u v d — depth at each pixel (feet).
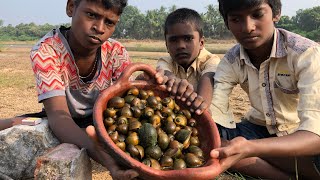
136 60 15.33
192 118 1.89
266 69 2.25
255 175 2.23
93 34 2.09
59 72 2.24
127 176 1.46
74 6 2.16
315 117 1.82
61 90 2.14
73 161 1.76
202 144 1.80
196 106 1.87
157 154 1.61
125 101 1.85
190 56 2.83
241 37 2.03
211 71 2.64
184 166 1.58
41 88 2.11
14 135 2.07
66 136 1.97
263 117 2.43
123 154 1.47
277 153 1.66
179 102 1.95
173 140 1.71
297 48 2.10
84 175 1.89
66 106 2.10
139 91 1.93
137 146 1.63
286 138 1.70
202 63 2.87
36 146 2.07
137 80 1.96
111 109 1.76
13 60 14.83
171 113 1.84
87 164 1.93
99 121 1.60
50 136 2.11
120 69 2.53
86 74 2.42
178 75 2.93
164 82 1.98
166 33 2.89
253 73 2.33
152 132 1.64
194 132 1.82
